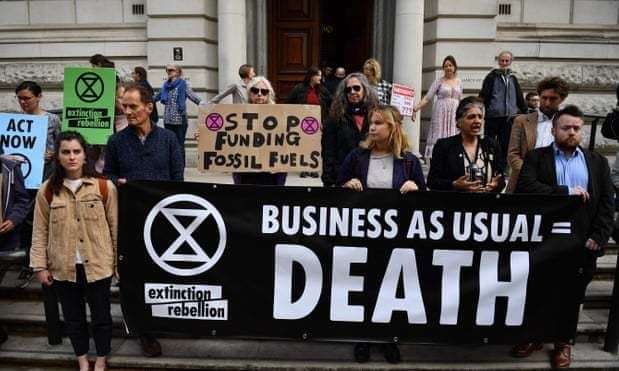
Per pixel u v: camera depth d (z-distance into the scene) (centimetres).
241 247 361
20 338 425
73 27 977
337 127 434
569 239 359
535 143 423
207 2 931
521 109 745
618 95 483
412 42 888
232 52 898
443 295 363
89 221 342
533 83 952
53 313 403
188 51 933
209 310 365
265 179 428
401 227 359
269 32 1010
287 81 1021
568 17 965
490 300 362
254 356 387
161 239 360
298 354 390
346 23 1073
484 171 380
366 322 364
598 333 418
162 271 362
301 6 1007
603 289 475
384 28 971
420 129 960
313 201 358
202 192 358
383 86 721
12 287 472
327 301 364
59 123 508
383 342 366
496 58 942
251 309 365
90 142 509
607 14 966
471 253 361
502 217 358
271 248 361
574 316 364
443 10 914
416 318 363
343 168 387
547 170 372
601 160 376
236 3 893
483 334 365
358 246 361
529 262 361
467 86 922
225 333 367
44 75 979
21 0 987
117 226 357
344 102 432
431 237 360
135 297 364
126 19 973
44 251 348
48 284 350
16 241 402
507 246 361
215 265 362
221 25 898
